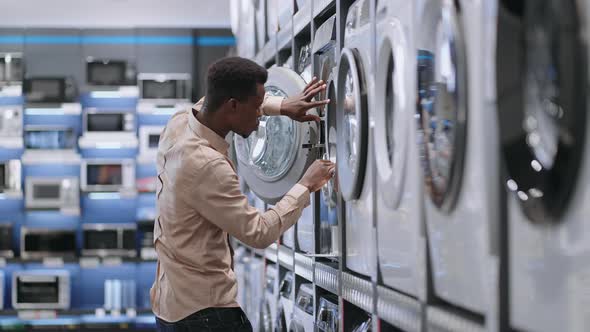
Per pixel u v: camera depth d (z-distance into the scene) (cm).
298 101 273
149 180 855
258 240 234
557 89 114
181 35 854
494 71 129
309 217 312
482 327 144
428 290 175
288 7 356
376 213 220
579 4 108
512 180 127
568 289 114
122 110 844
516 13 124
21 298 796
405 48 190
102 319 806
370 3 225
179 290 243
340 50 260
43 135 839
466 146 148
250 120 246
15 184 827
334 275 267
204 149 236
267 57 419
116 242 822
